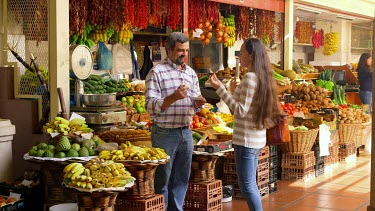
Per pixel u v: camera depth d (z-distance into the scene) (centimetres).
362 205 727
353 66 1617
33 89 646
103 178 459
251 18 1127
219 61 1220
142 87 880
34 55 648
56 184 545
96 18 772
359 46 1764
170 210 564
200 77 1066
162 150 528
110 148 537
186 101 534
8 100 648
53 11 619
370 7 1523
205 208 636
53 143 568
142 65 1080
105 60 917
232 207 699
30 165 640
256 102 518
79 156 527
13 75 652
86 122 627
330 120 988
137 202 522
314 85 1169
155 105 515
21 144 644
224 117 825
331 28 1653
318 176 909
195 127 720
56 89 621
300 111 978
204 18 1005
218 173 748
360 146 1142
